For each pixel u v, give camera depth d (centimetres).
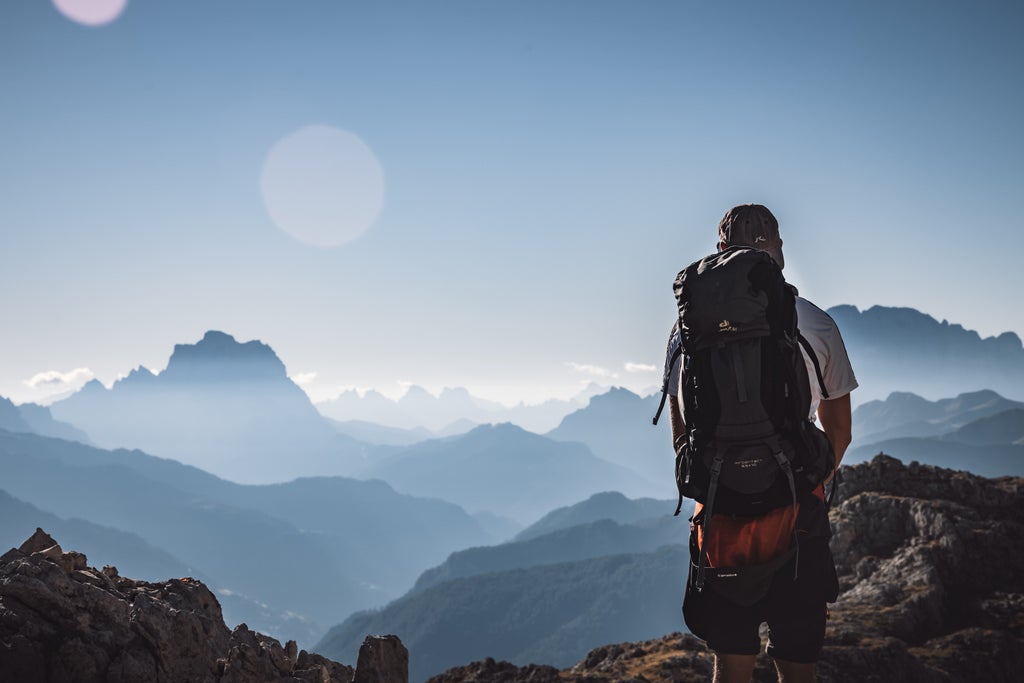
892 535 2433
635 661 1449
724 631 371
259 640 645
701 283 364
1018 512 2388
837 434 379
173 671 533
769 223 415
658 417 407
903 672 1653
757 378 352
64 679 488
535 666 1303
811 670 374
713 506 362
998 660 1844
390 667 604
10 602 507
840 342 373
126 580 629
